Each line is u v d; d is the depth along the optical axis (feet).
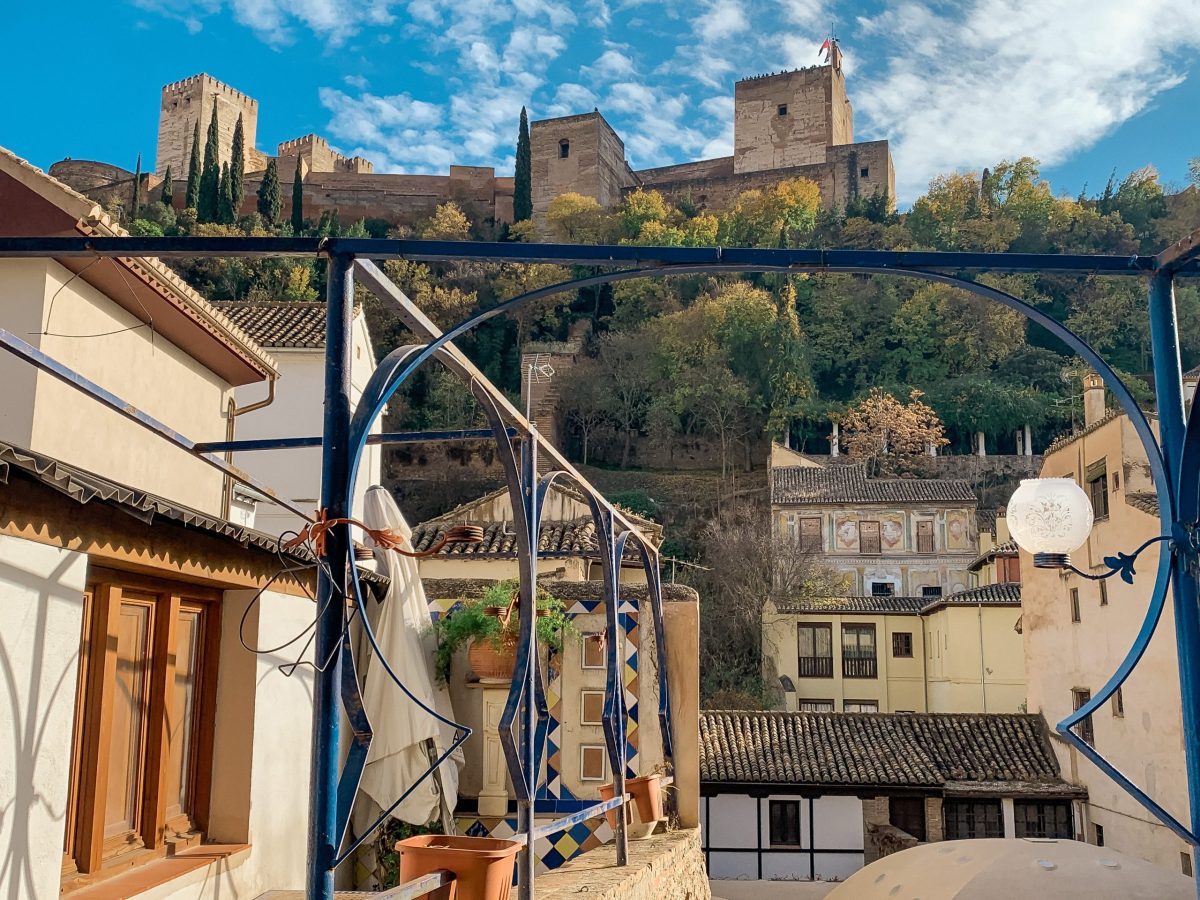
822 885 64.59
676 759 33.94
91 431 30.17
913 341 231.71
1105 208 284.41
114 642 17.84
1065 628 67.87
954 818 65.26
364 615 9.82
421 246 10.39
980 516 178.19
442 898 13.21
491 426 15.60
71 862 16.69
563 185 295.48
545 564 48.03
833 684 114.42
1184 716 10.94
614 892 21.26
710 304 224.33
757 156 307.37
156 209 247.70
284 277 194.08
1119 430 59.26
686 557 164.35
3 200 27.68
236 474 15.10
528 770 16.28
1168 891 22.94
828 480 148.05
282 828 23.36
